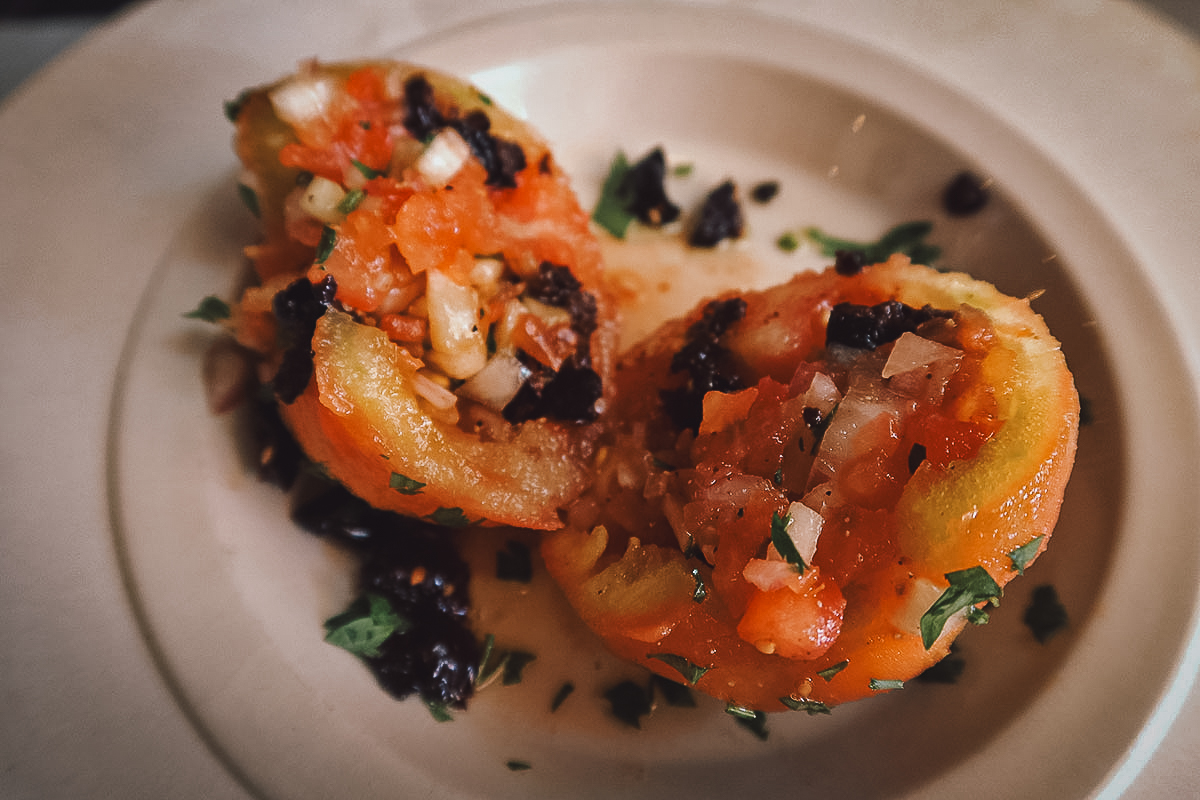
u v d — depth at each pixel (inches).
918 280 5.1
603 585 4.6
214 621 4.6
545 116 6.8
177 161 6.0
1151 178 5.9
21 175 5.9
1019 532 4.2
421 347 4.9
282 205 5.3
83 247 5.7
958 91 6.3
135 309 5.5
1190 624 4.3
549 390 5.1
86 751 4.1
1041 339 4.7
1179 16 7.5
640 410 5.3
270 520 5.2
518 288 5.2
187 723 4.2
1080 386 5.2
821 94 6.5
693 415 5.0
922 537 4.2
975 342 4.6
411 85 5.4
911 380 4.5
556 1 6.8
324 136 5.2
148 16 6.4
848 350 4.7
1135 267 5.4
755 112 6.8
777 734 4.7
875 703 4.7
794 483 4.5
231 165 6.0
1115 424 5.0
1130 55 6.4
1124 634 4.4
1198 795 4.0
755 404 4.7
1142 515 4.7
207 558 4.8
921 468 4.3
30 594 4.5
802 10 6.8
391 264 4.8
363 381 4.6
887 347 4.7
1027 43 6.5
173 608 4.6
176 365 5.3
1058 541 4.9
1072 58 6.4
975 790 4.1
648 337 5.9
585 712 4.8
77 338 5.4
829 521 4.3
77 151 6.0
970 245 6.1
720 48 6.5
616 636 4.6
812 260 6.5
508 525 5.1
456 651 4.9
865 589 4.3
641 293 6.3
